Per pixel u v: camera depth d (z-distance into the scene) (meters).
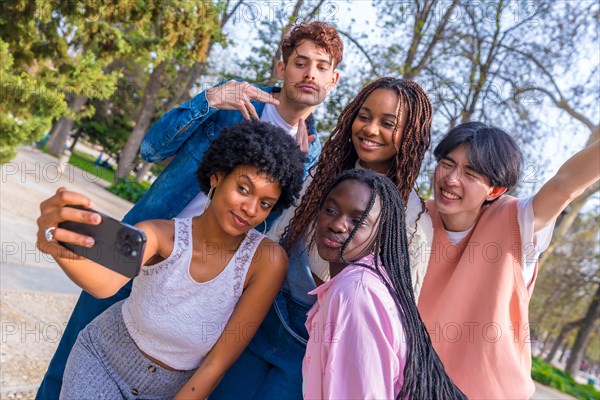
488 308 2.48
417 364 1.76
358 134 2.44
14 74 8.31
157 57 10.56
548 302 24.61
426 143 2.46
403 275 1.94
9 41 8.28
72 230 1.69
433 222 2.67
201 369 2.08
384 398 1.64
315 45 2.88
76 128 32.31
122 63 17.34
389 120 2.38
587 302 28.50
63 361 2.66
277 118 2.99
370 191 1.91
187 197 2.90
